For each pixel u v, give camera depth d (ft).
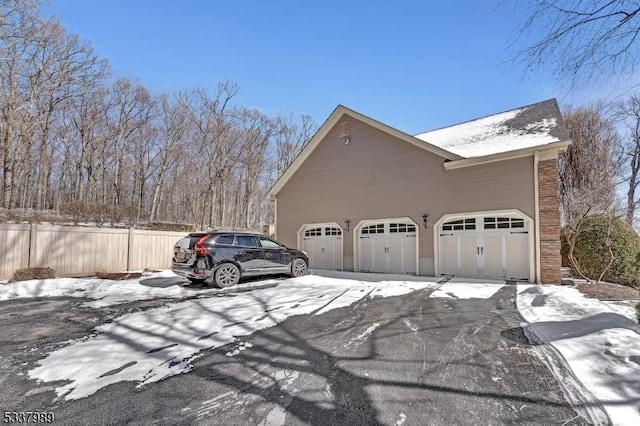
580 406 9.29
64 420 8.85
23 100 75.87
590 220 35.96
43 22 51.42
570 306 20.26
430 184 39.27
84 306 22.45
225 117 114.01
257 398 9.95
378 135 44.11
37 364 12.52
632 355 11.70
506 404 9.50
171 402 9.73
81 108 100.58
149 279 34.60
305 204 51.85
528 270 32.65
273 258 33.73
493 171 34.96
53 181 108.06
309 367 12.23
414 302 23.43
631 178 65.92
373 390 10.39
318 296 25.48
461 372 11.68
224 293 26.89
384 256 42.98
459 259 37.09
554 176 31.78
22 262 31.91
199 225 103.09
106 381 11.10
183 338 15.52
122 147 110.42
